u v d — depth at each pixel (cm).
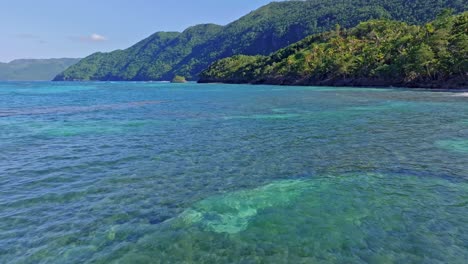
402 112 3130
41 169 1379
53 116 3158
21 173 1323
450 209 942
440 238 780
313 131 2225
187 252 743
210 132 2234
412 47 8150
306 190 1123
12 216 927
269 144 1839
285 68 12688
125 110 3666
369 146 1747
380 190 1106
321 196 1066
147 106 4131
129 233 833
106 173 1327
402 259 697
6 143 1895
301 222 885
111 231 844
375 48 10075
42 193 1105
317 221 888
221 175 1296
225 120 2798
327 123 2561
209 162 1481
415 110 3259
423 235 796
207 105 4172
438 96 4931
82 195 1090
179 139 2000
